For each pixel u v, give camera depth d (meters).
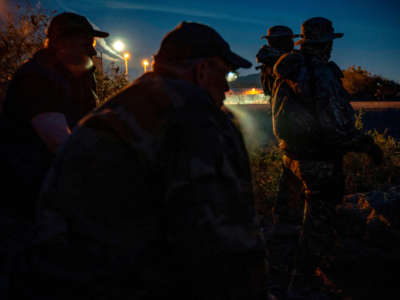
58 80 1.50
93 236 0.77
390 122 8.98
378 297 1.98
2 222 1.54
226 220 0.73
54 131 1.44
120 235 0.77
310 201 2.23
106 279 0.77
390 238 2.42
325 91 2.05
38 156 1.47
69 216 0.79
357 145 2.10
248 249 0.75
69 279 0.78
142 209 0.78
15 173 1.45
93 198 0.78
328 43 2.21
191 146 0.74
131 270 0.78
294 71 2.14
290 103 2.17
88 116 0.87
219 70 0.93
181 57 0.89
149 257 0.78
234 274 0.74
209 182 0.73
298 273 2.20
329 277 2.17
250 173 0.88
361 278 2.14
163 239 0.78
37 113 1.44
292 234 2.71
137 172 0.77
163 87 0.81
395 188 3.22
